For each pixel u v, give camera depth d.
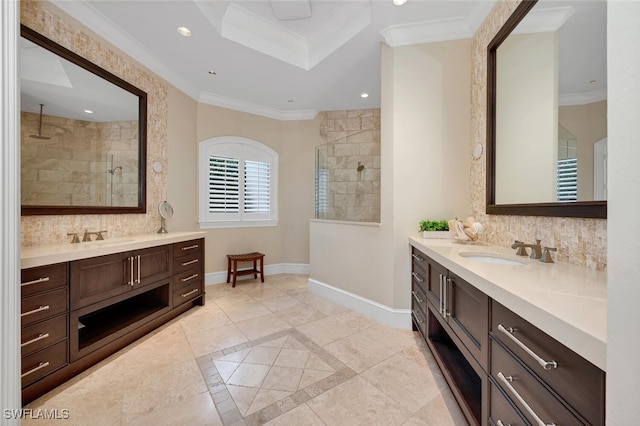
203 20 2.21
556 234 1.36
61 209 2.01
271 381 1.61
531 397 0.78
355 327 2.37
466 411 1.24
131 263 2.07
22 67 1.79
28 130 1.82
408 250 2.37
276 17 2.50
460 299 1.33
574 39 1.25
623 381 0.44
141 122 2.72
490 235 1.97
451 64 2.30
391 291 2.40
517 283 0.94
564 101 1.31
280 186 4.42
